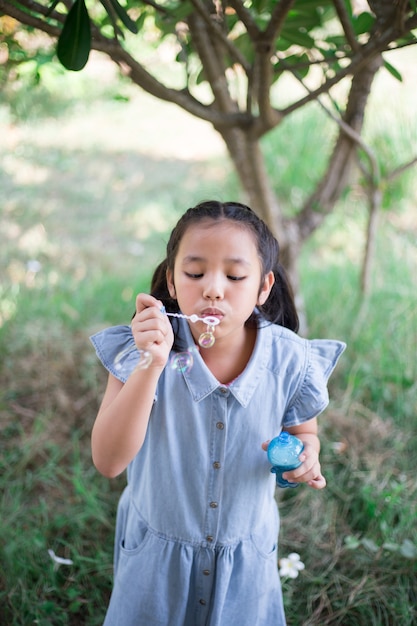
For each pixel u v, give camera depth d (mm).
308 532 2066
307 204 2670
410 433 2451
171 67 5672
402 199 4180
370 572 1938
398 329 2881
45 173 4871
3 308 3098
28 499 2215
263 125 2020
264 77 1736
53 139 5441
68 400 2631
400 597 1844
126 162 5113
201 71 2156
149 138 5578
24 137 5383
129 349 1366
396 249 3590
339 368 2744
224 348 1360
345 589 1900
